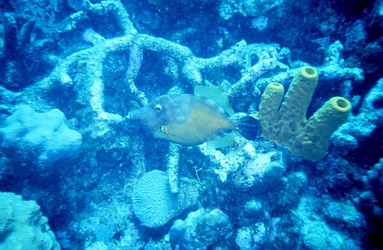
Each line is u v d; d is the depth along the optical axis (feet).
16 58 2.34
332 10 2.28
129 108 2.58
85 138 2.14
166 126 1.68
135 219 2.38
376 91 1.78
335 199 1.72
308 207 1.71
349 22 2.25
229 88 2.20
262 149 1.97
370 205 1.51
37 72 2.50
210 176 2.05
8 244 1.45
